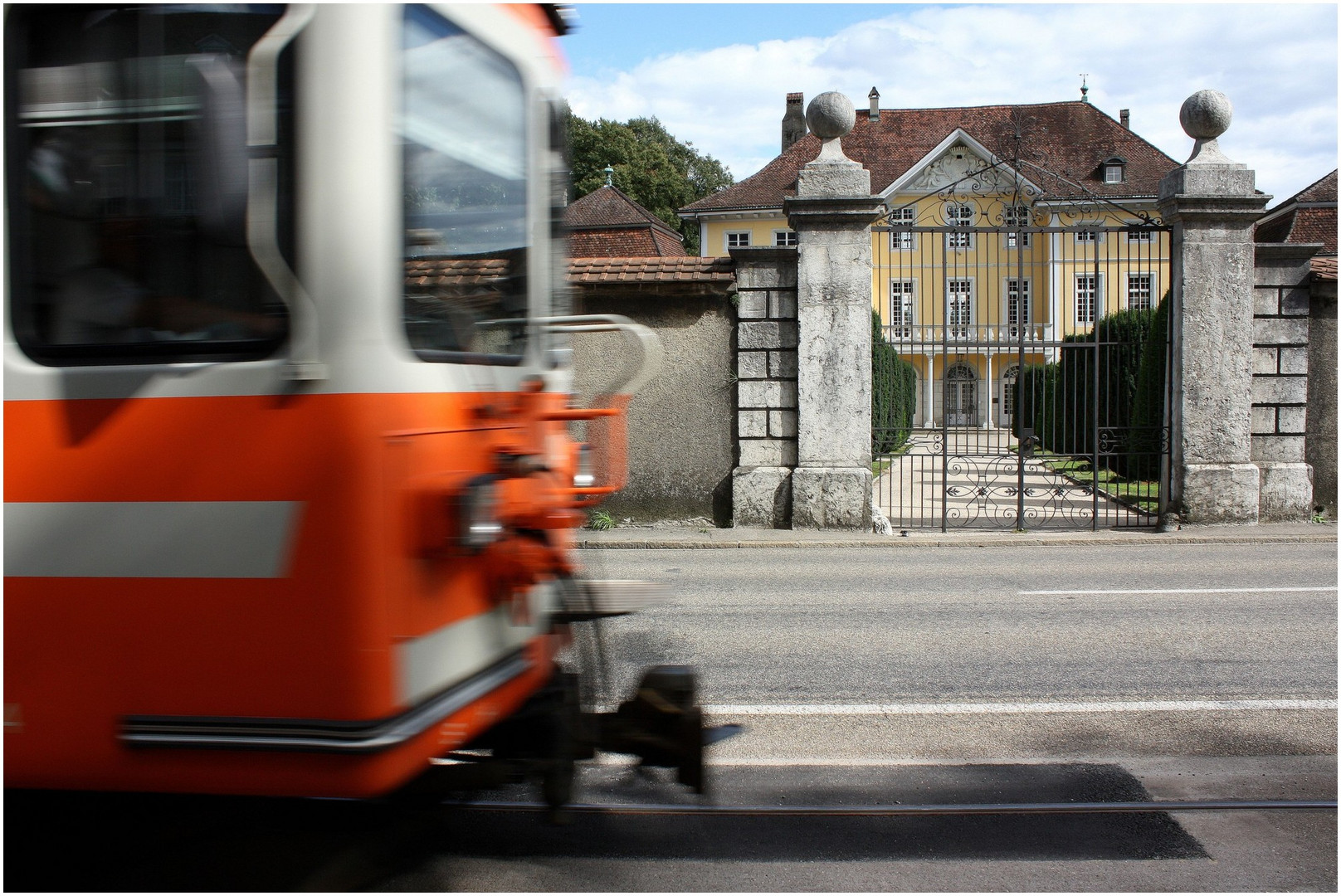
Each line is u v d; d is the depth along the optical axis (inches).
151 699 104.4
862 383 474.9
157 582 104.2
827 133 476.1
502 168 136.2
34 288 106.8
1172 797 164.1
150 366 104.3
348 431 100.4
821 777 173.0
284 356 101.5
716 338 491.2
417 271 111.2
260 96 100.6
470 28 127.2
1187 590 335.3
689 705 146.8
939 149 1218.0
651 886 134.3
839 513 476.4
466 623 119.3
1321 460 496.4
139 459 104.4
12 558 107.4
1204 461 477.4
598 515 488.1
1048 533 472.1
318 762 100.7
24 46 106.7
